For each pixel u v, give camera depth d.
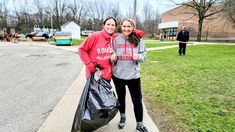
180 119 3.99
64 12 69.69
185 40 14.61
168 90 5.86
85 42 3.48
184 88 6.05
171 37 52.56
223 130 3.53
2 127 3.88
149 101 5.02
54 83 7.18
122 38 3.46
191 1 37.53
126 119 4.07
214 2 36.59
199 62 11.22
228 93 5.54
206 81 6.84
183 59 12.55
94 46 3.47
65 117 4.20
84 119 3.02
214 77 7.42
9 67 10.72
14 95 5.79
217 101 4.93
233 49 20.53
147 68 9.48
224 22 43.72
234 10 30.47
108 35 3.46
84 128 3.10
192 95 5.39
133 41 3.41
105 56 3.46
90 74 3.39
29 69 10.10
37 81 7.48
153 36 63.78
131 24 3.39
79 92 5.94
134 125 3.84
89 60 3.44
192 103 4.81
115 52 3.48
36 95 5.79
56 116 4.25
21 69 10.10
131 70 3.50
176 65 10.23
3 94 5.88
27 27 66.44
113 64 3.54
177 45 26.53
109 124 3.87
